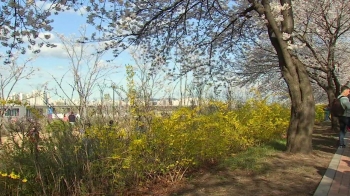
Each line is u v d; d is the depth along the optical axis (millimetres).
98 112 6070
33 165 4824
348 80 15719
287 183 5930
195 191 5422
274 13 9172
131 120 5934
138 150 5359
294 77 8430
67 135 5406
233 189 5535
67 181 4996
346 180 6098
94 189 5074
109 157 5145
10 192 4715
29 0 5434
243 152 8539
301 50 14914
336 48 14992
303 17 13453
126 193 5301
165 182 5852
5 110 5660
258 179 6152
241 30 11484
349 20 14211
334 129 15938
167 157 5910
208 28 11352
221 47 12266
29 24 5672
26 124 5426
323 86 15531
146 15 9258
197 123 6602
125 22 8133
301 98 8445
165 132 5762
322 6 13219
